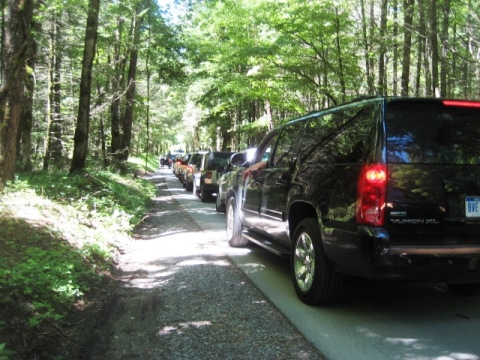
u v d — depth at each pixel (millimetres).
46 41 15805
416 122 4051
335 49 14047
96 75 20203
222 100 25500
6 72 7238
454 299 5062
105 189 11375
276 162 6188
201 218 12078
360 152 4156
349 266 4148
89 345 3758
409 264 3803
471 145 4125
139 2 18219
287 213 5406
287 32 13602
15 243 5395
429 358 3539
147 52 23172
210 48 19469
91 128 27906
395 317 4469
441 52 15930
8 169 7715
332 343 3824
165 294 5191
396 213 3822
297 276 5004
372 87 14594
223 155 16672
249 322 4305
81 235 6852
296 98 17453
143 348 3721
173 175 37844
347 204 4129
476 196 4020
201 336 3967
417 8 15320
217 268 6449
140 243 8445
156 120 43031
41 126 23203
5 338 3348
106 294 5129
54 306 4176
